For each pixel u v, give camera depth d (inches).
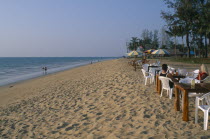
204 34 1567.4
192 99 233.3
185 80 218.4
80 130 171.0
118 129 160.4
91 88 365.4
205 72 215.3
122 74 513.3
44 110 258.7
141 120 175.2
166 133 141.9
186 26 1515.7
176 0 1460.4
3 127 207.5
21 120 226.8
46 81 687.7
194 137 131.0
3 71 1390.3
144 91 290.7
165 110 195.8
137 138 138.5
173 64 998.4
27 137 172.9
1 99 426.6
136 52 816.9
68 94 341.7
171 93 237.1
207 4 1290.6
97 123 182.1
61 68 1590.8
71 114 223.5
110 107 229.3
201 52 2094.0
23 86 621.3
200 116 173.3
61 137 162.6
